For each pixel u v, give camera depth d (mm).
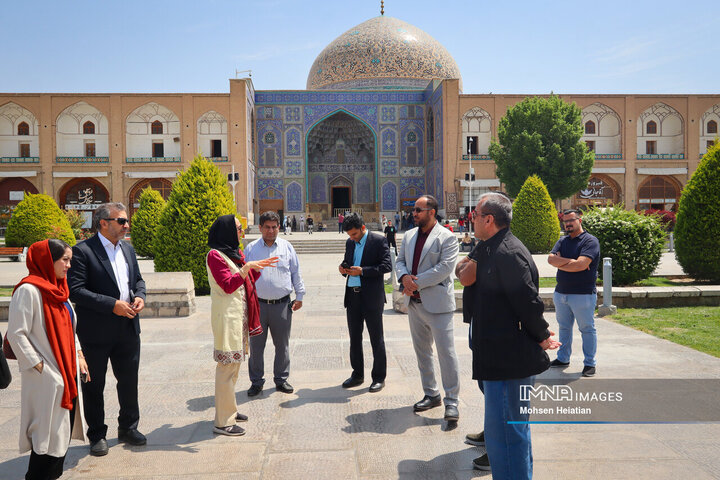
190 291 6438
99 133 25031
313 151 29562
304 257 15703
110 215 2732
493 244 2172
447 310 3025
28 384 2205
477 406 3205
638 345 4559
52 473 2244
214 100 24719
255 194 27234
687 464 2395
